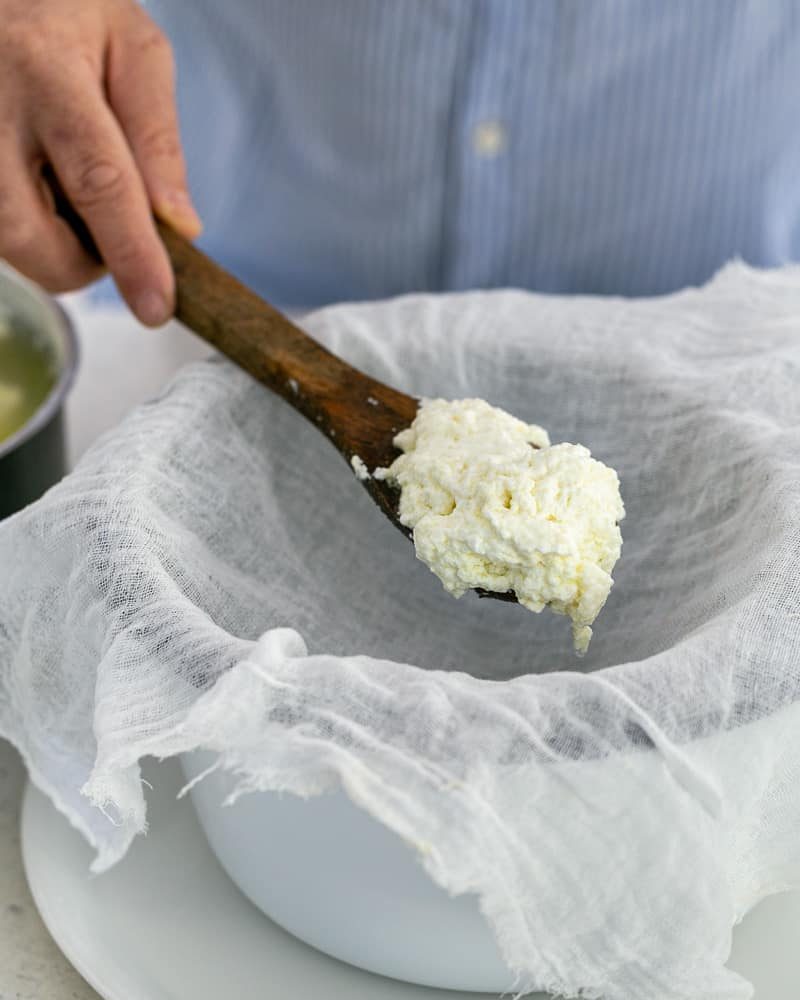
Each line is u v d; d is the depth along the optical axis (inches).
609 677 16.7
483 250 35.4
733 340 24.9
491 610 24.4
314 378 22.4
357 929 18.3
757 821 17.7
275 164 36.8
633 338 24.8
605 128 33.2
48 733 20.4
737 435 22.0
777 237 35.3
